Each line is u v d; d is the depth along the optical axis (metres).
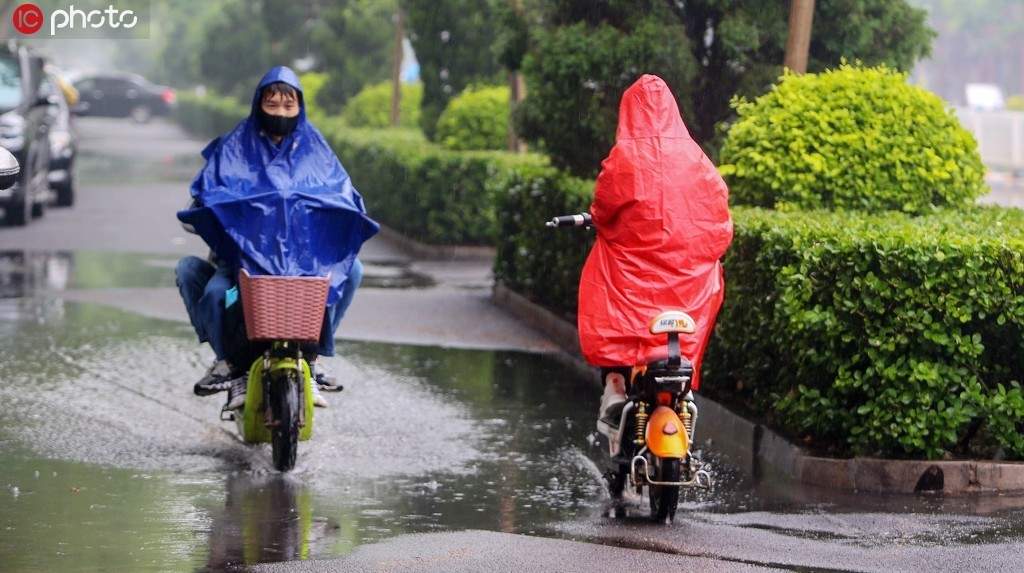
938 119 27.31
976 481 20.62
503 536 18.08
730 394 25.77
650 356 18.41
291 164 21.95
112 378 28.39
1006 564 16.77
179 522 18.64
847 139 26.77
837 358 21.23
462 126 56.59
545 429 24.92
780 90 28.06
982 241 20.66
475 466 22.19
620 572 16.47
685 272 19.02
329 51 99.88
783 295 21.67
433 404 26.84
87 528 18.28
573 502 20.06
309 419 21.55
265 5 112.44
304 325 20.62
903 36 33.88
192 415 25.34
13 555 17.00
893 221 23.69
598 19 35.00
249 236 21.23
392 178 58.00
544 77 35.31
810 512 19.45
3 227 56.72
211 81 145.25
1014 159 93.94
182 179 86.00
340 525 18.61
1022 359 21.06
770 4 34.00
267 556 17.09
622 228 19.16
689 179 19.16
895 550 17.39
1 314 36.03
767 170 26.98
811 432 22.42
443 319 37.06
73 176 65.88
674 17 34.34
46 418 24.83
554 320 34.94
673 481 18.27
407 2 64.12
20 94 57.84
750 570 16.55
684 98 33.84
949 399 20.78
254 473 21.47
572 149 36.09
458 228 51.81
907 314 20.50
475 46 63.16
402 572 16.45
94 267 45.75
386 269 47.97
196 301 22.67
